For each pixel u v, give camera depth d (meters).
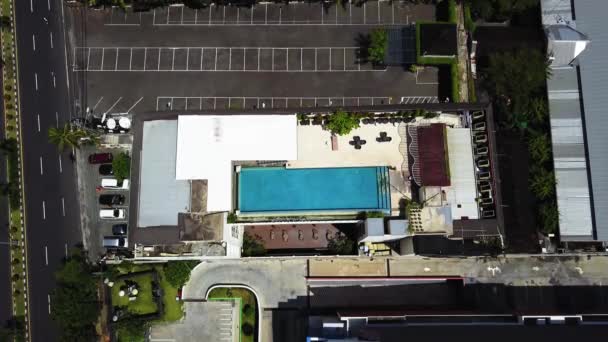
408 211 48.72
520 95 62.25
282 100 68.88
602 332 53.25
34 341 65.00
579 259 62.91
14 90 69.94
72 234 67.06
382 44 66.19
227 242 51.81
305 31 70.38
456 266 63.66
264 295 64.44
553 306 62.16
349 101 68.44
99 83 70.06
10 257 66.62
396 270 63.75
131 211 50.09
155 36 71.00
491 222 49.66
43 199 67.81
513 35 66.00
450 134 51.59
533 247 60.75
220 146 50.69
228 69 69.88
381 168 50.97
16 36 71.06
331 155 52.50
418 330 54.53
